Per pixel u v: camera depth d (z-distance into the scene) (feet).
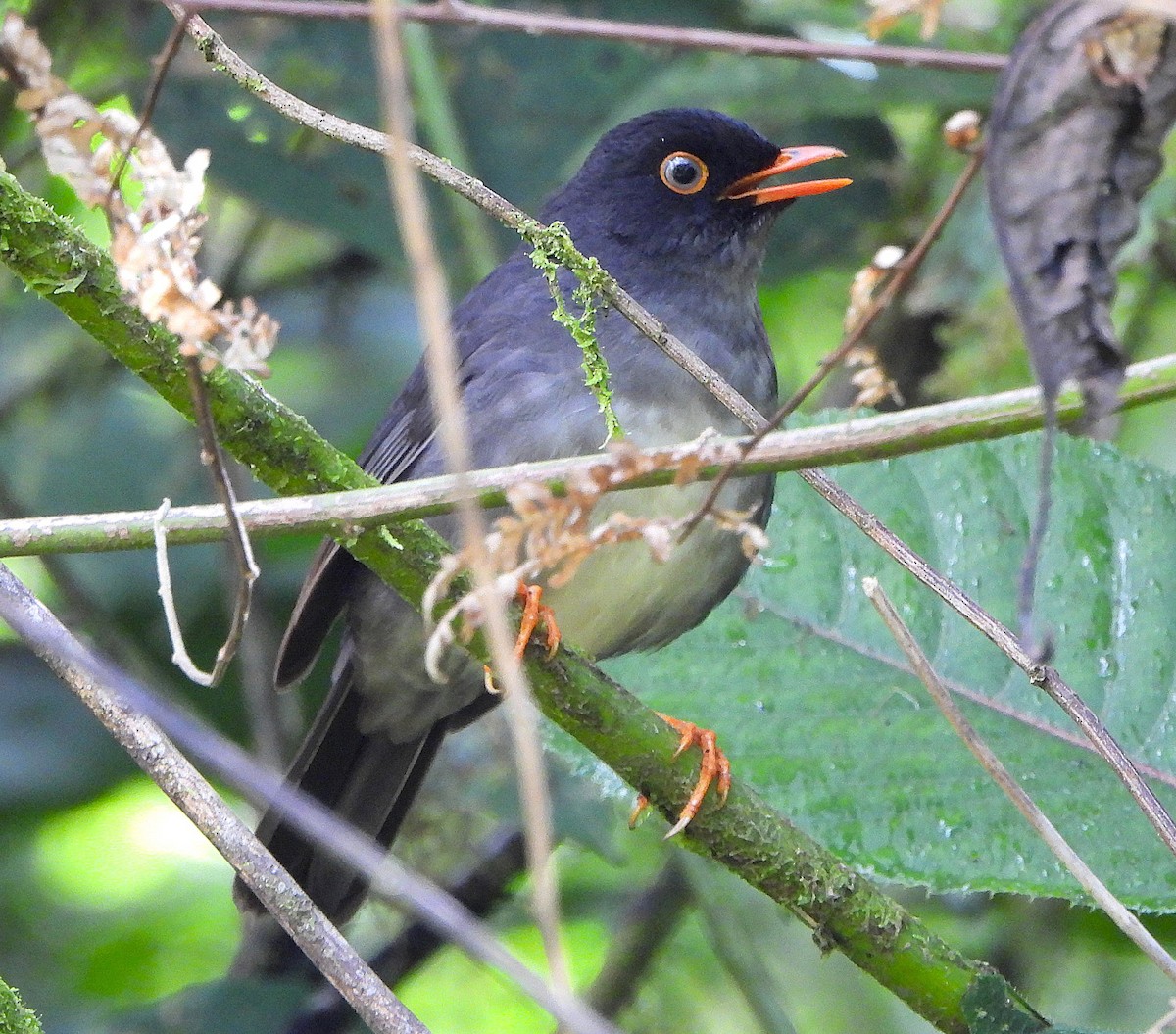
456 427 14.44
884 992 43.91
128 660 41.09
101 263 20.92
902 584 27.66
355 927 44.93
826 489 21.76
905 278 16.05
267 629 42.27
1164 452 44.98
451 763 42.55
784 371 48.08
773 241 45.14
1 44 16.21
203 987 36.22
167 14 44.34
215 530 19.57
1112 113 14.64
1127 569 27.07
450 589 21.85
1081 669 26.45
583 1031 13.65
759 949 42.24
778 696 26.81
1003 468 28.04
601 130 45.14
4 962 43.32
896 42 38.86
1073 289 14.74
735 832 23.63
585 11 45.29
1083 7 14.53
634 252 35.83
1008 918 40.60
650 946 40.78
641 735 23.80
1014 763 25.63
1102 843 24.59
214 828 20.61
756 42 17.31
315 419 49.03
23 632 17.47
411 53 40.55
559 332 32.53
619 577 32.78
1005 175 14.75
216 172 43.21
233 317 16.55
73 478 47.01
